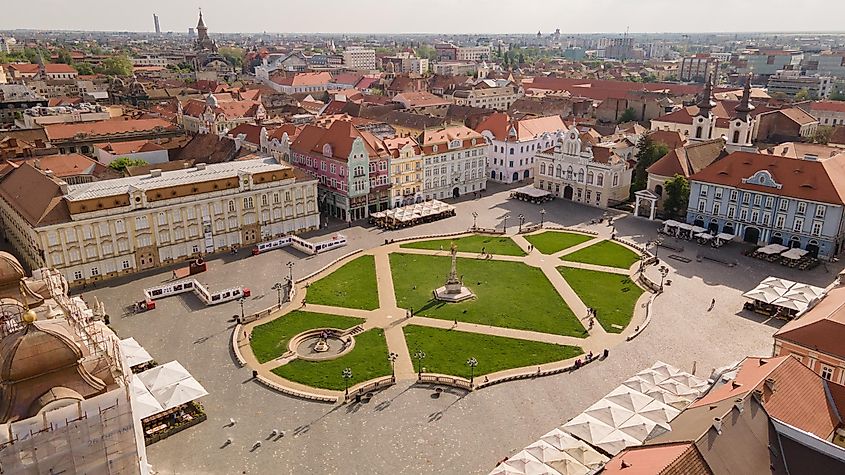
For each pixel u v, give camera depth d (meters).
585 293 118.06
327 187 166.25
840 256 137.50
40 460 42.78
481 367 91.38
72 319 55.69
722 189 148.12
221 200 135.88
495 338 100.25
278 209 146.50
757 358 70.50
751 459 53.31
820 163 137.50
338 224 160.50
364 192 163.50
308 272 127.62
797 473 54.78
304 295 116.25
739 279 124.75
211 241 136.88
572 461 64.12
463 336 100.94
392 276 125.94
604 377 89.06
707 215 152.12
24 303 50.62
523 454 66.12
